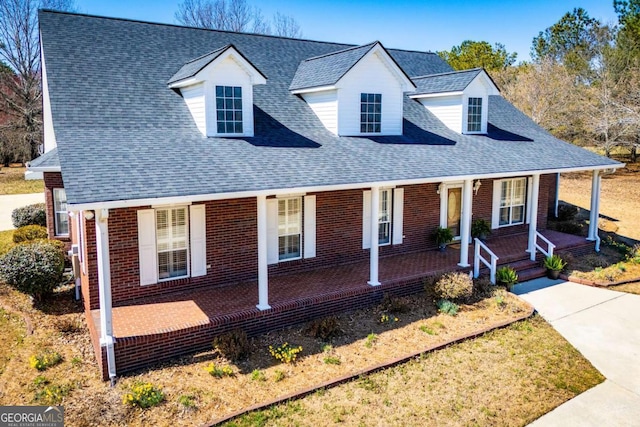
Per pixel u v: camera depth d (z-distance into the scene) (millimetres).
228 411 8641
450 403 9055
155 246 12453
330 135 15789
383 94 16734
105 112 12906
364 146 15375
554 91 40625
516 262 16953
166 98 14359
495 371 10219
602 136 39406
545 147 19359
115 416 8391
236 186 10758
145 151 11547
